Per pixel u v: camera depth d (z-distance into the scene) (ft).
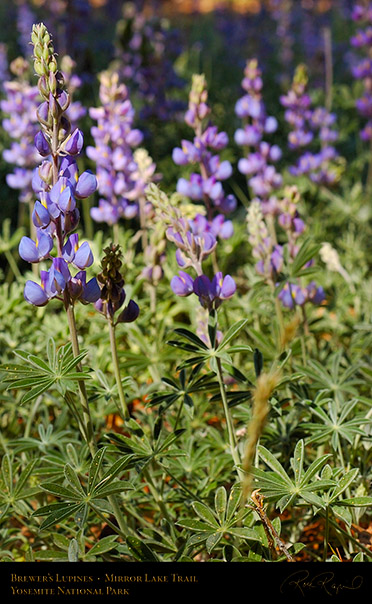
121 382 1.90
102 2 8.78
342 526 2.11
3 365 1.77
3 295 2.72
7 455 1.91
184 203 3.02
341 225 3.79
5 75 5.07
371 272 3.43
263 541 1.80
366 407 2.39
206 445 2.15
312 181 3.64
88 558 1.97
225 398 1.88
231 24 8.40
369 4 4.13
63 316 2.66
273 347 2.34
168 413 2.32
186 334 1.88
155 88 4.45
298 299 2.28
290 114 3.58
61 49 4.23
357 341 2.55
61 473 1.98
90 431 1.81
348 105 5.74
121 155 2.63
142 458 1.87
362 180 4.68
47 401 2.43
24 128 2.96
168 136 5.02
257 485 1.76
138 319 2.48
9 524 2.26
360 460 2.09
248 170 2.92
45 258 1.75
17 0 7.76
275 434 2.07
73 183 1.75
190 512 2.07
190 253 1.90
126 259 2.75
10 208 4.09
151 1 6.88
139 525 2.13
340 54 7.61
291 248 2.32
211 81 6.82
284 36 7.63
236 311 2.76
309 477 1.76
